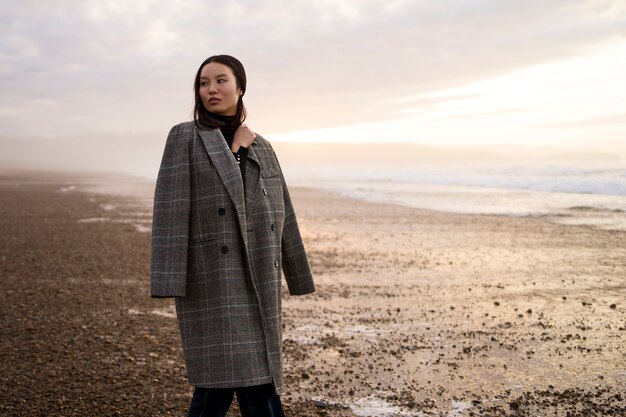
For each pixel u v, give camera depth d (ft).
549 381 14.05
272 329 8.75
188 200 8.48
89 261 32.83
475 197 80.28
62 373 14.71
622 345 16.78
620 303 22.06
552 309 21.26
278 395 8.87
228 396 8.80
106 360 15.79
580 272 28.48
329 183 141.18
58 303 22.81
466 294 24.09
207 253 8.53
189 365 8.62
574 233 42.93
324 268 30.37
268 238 8.84
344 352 16.61
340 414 12.31
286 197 9.80
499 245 37.93
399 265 31.12
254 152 9.09
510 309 21.42
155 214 8.54
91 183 157.89
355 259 33.09
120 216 60.39
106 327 19.25
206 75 9.04
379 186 119.14
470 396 13.20
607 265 30.25
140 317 20.66
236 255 8.57
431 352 16.52
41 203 78.79
